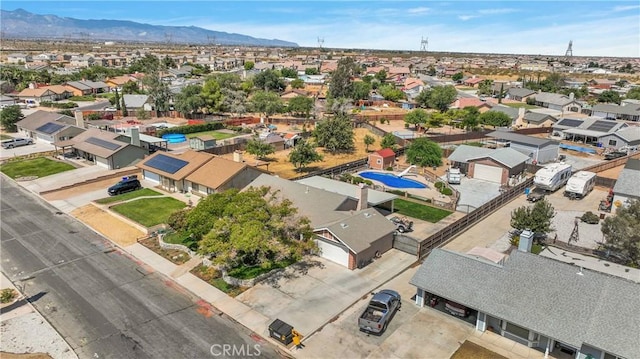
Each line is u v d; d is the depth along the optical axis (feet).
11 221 150.61
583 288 84.64
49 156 236.43
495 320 90.27
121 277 112.88
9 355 82.79
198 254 110.32
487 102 431.02
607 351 73.87
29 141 262.88
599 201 176.45
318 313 96.94
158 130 287.28
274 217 112.88
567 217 158.30
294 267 117.60
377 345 86.28
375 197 156.87
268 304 100.32
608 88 588.50
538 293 86.22
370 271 116.16
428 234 142.82
